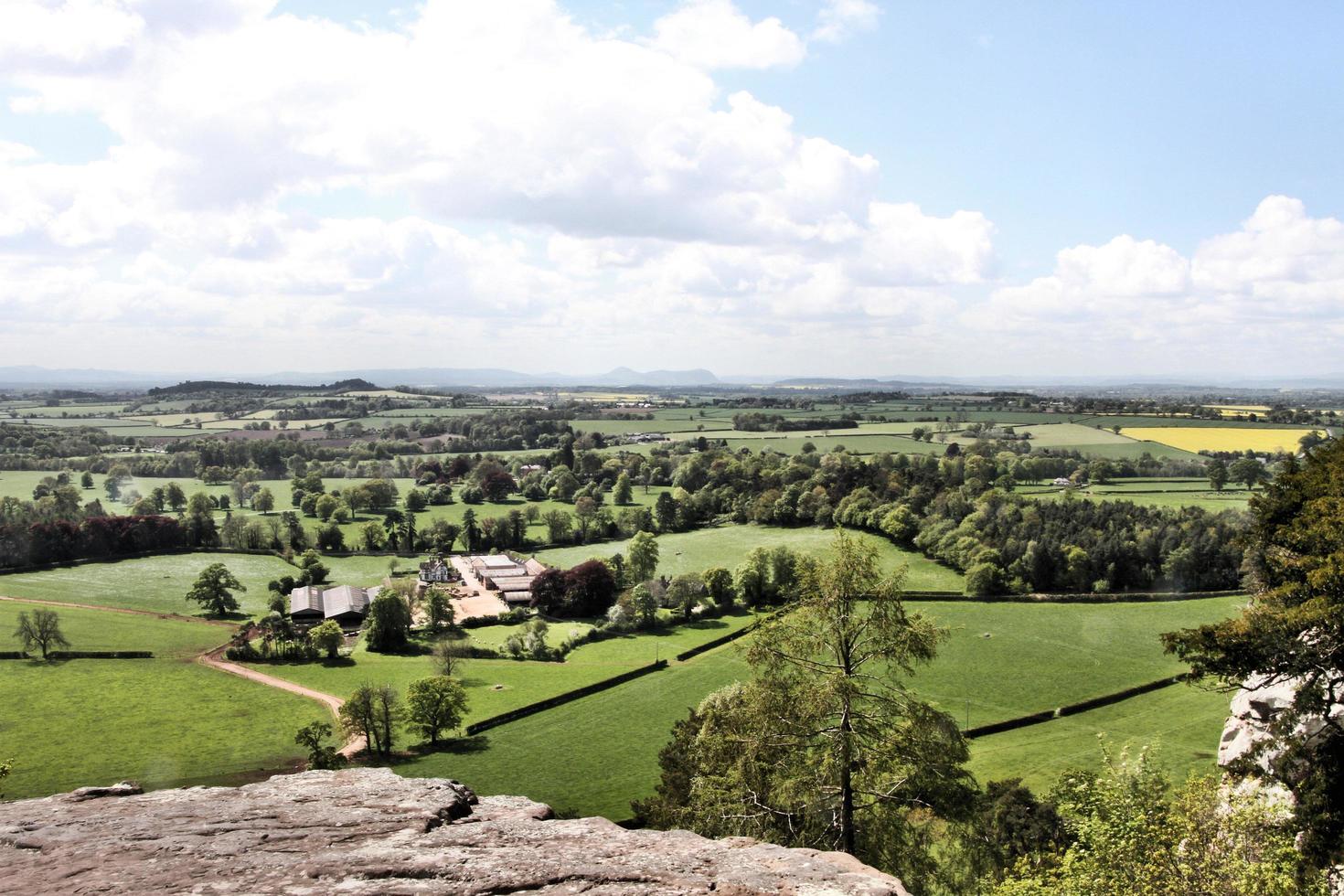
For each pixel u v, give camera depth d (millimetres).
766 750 22172
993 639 80188
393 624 90312
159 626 94312
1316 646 22812
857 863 10320
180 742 62469
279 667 82500
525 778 56562
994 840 23750
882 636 21922
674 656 83688
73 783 55125
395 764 59094
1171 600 92625
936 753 21125
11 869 9312
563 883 9258
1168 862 16672
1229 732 31375
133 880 8961
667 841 10906
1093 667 72438
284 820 10953
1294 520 27906
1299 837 21297
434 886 8969
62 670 78438
